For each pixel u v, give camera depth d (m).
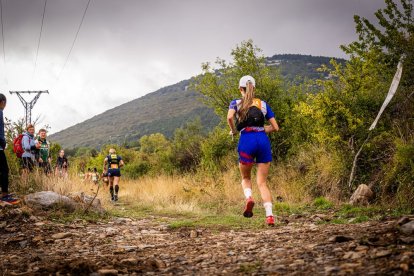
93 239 5.23
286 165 11.77
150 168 23.77
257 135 5.30
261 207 9.01
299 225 5.66
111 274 3.03
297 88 13.46
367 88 9.21
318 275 2.54
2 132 6.85
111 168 13.24
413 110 8.31
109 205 9.84
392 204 6.98
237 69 13.73
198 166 17.73
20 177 9.13
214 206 9.85
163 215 8.58
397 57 8.66
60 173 10.16
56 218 6.70
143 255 3.94
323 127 9.45
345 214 6.61
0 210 6.42
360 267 2.55
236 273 2.89
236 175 12.79
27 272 3.18
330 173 9.41
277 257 3.23
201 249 4.10
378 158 8.59
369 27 9.00
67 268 3.23
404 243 2.97
